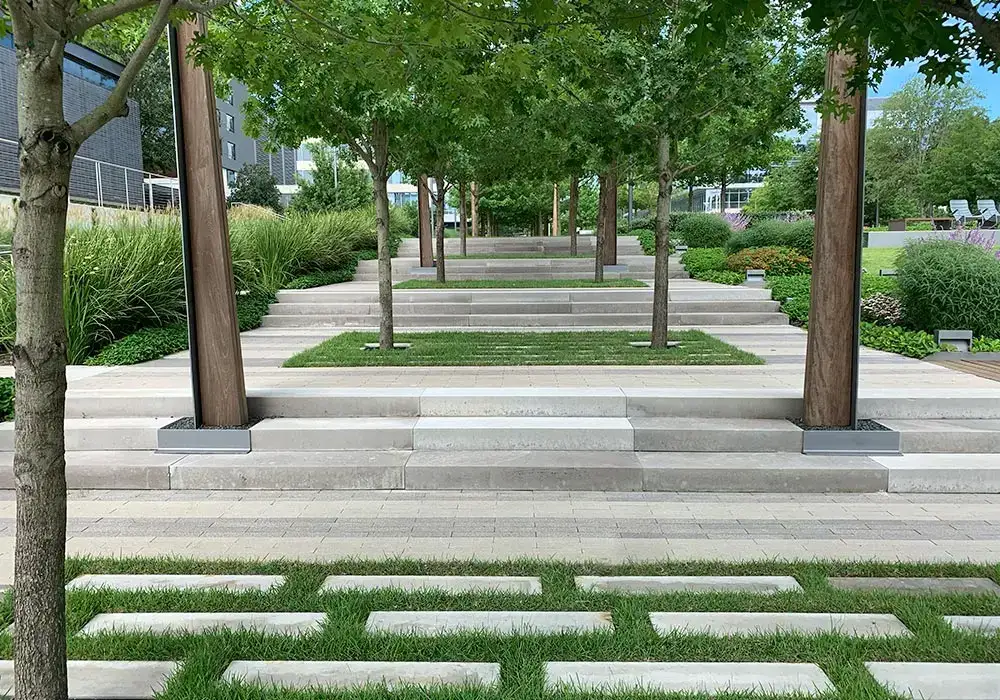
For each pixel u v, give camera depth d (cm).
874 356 884
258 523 462
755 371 752
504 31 353
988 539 425
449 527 451
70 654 294
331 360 823
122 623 322
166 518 473
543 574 369
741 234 1897
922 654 288
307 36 401
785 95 748
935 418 597
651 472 518
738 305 1168
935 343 938
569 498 505
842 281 544
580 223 4419
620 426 567
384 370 771
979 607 326
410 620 322
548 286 1384
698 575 371
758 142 796
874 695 257
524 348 909
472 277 1716
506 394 613
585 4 408
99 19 234
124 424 592
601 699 259
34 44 214
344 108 743
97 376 753
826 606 330
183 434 566
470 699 259
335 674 279
